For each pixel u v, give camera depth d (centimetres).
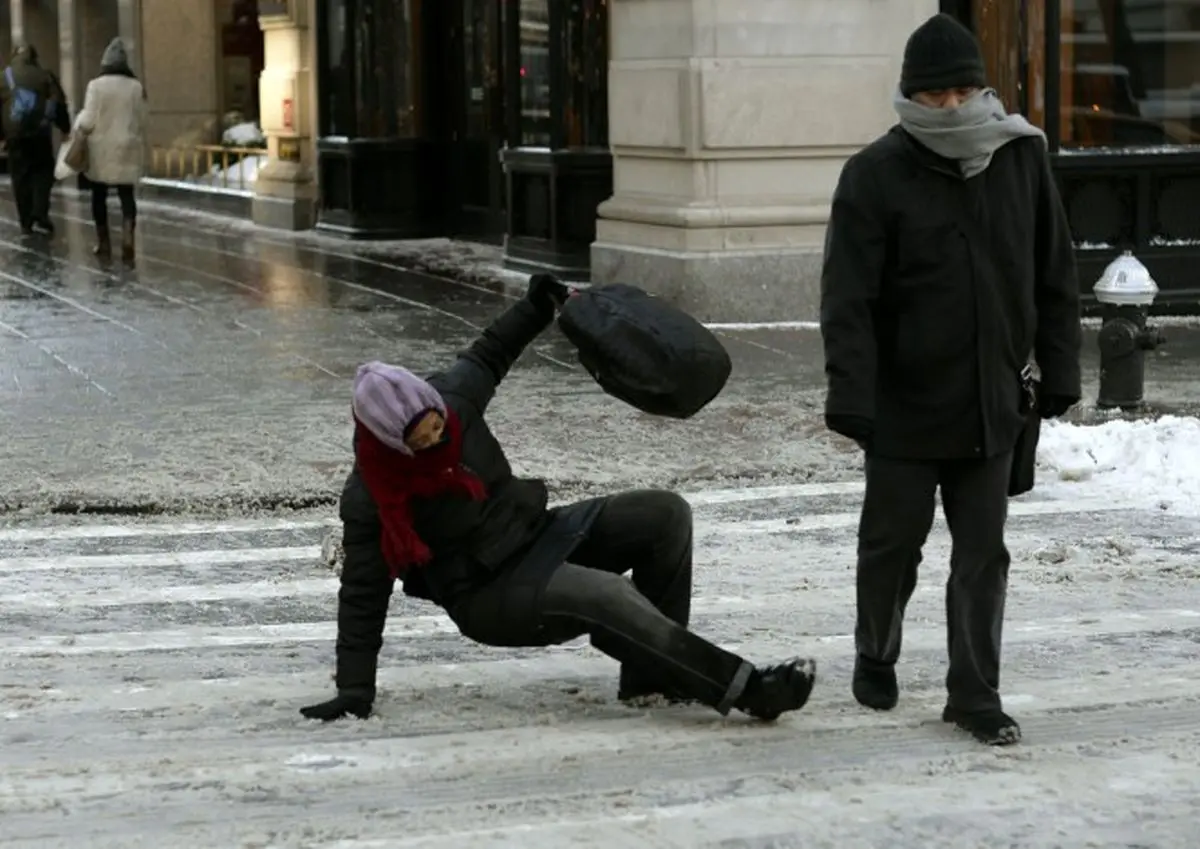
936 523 1830
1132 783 955
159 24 5912
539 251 3738
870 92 3130
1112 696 1152
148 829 900
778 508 1905
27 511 1881
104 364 2708
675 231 3092
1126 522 1817
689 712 1134
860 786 955
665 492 1141
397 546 1069
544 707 1155
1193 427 2109
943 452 1072
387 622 1477
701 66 3045
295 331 3028
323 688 1216
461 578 1088
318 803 941
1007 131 1048
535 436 2194
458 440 1072
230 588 1611
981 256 1057
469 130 4475
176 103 5969
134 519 1877
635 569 1142
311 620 1497
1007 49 3144
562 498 1922
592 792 948
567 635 1084
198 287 3647
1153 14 3197
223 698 1193
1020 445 1097
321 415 2322
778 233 3100
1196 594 1517
